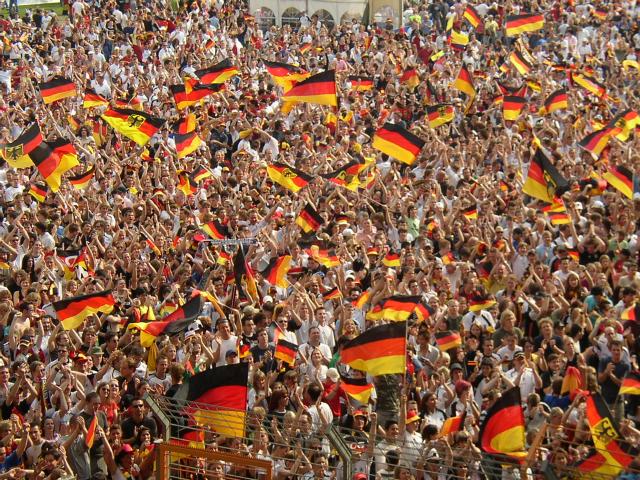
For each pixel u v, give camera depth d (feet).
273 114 235.61
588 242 166.91
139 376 119.03
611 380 127.34
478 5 344.90
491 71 288.71
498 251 154.92
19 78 257.14
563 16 347.97
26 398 117.50
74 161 169.68
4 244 153.69
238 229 165.68
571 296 149.69
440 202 184.14
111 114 188.96
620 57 336.08
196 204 184.34
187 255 154.61
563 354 127.03
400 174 205.87
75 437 106.73
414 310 134.00
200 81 226.58
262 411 106.11
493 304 139.23
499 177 201.57
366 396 114.21
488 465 98.32
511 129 228.43
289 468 100.73
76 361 120.67
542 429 94.22
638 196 186.29
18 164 168.35
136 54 289.12
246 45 318.45
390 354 107.45
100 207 172.65
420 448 104.68
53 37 296.10
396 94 259.39
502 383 122.21
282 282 146.82
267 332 128.36
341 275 152.46
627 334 137.49
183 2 336.90
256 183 196.34
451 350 129.39
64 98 228.02
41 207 169.99
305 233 163.53
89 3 324.60
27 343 123.54
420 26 350.43
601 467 95.40
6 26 294.25
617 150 213.25
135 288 150.30
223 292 142.51
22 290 142.92
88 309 130.21
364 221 165.58
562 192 169.07
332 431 100.07
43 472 103.86
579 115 245.45
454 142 215.10
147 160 204.95
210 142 222.89
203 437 100.48
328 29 350.23
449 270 153.89
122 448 107.65
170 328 122.01
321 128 219.61
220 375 100.58
